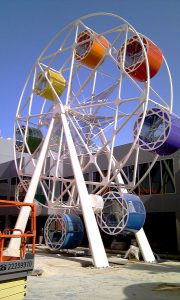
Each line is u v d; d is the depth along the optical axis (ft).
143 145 74.84
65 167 137.90
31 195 82.23
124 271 59.77
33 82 99.81
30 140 103.14
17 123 102.53
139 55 82.69
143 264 70.54
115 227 73.87
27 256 27.96
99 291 41.29
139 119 76.74
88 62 92.63
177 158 98.68
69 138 82.38
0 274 23.79
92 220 70.38
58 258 76.13
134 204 73.92
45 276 52.95
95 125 98.73
